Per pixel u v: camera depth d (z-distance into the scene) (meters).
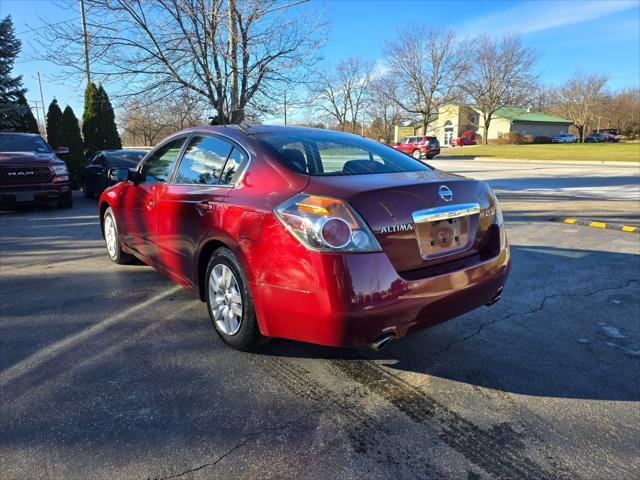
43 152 10.09
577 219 8.22
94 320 3.76
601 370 3.02
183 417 2.49
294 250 2.53
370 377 2.93
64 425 2.41
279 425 2.44
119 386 2.78
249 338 2.99
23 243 6.61
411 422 2.47
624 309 4.04
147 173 4.41
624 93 93.88
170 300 4.23
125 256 5.30
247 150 3.18
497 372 3.00
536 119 82.44
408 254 2.62
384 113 57.38
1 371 2.94
